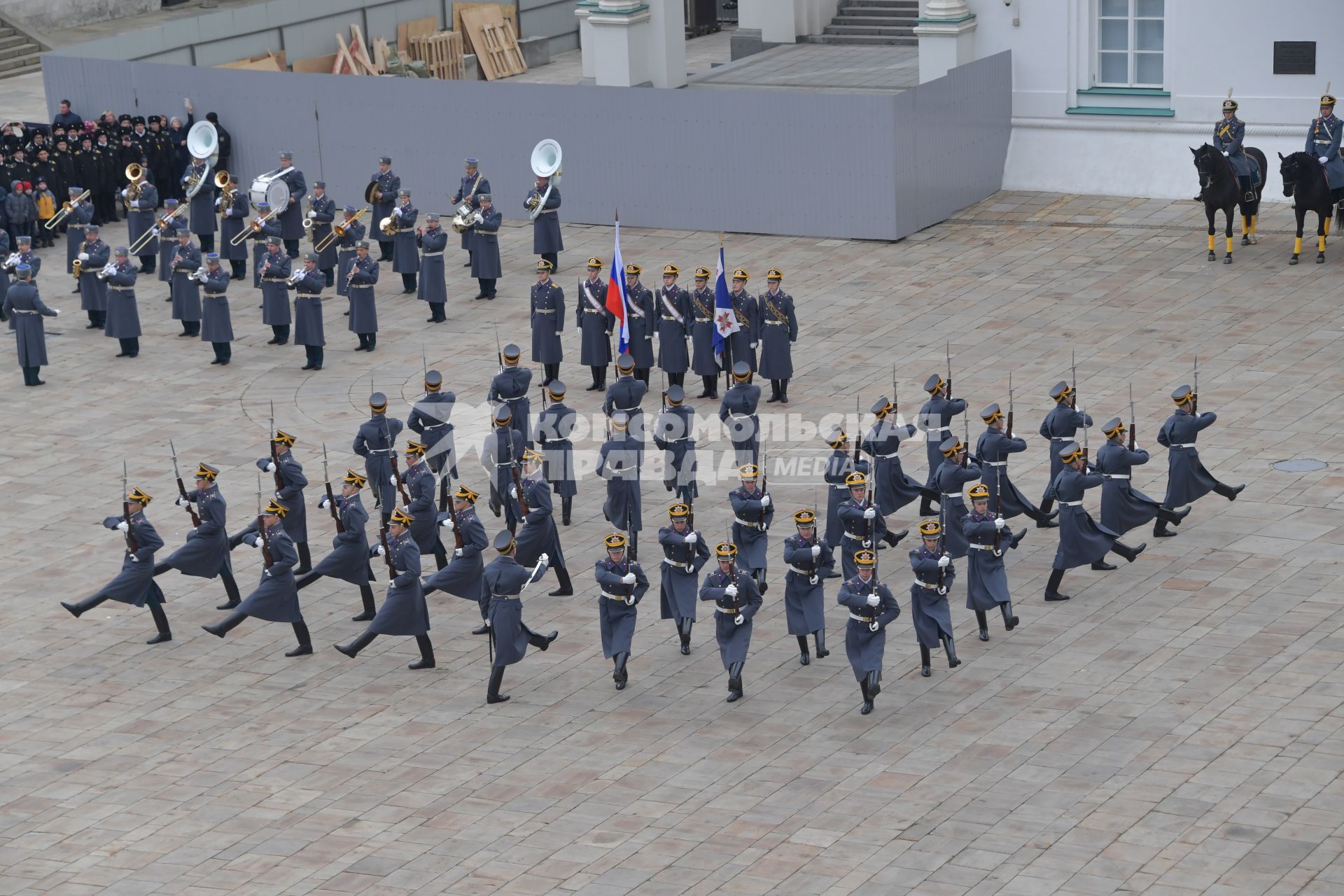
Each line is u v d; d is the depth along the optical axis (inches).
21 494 1259.2
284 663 1026.7
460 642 1046.4
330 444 1318.9
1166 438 1093.1
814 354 1441.9
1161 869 777.6
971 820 826.2
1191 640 983.6
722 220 1780.3
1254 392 1306.6
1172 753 871.1
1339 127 1556.3
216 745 936.3
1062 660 972.6
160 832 853.8
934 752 888.9
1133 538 1119.6
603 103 1792.6
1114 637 994.1
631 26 1941.4
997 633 1010.7
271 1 2358.5
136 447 1332.4
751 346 1354.6
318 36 2416.3
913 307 1531.7
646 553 1136.8
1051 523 1114.7
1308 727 885.8
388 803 870.4
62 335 1598.2
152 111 2007.9
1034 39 1817.2
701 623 1047.6
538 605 1080.8
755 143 1739.7
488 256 1611.7
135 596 1038.4
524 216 1861.5
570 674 995.9
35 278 1614.2
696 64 2324.1
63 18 2596.0
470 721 949.2
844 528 1030.4
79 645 1053.2
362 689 992.2
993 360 1398.9
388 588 1074.1
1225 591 1036.5
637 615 1058.7
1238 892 756.6
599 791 871.1
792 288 1596.9
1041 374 1364.4
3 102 2308.1
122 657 1040.2
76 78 2041.1
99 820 867.4
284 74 1925.4
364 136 1911.9
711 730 924.6
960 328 1475.1
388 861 819.4
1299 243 1563.7
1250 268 1577.3
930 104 1718.8
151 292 1718.8
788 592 982.4
